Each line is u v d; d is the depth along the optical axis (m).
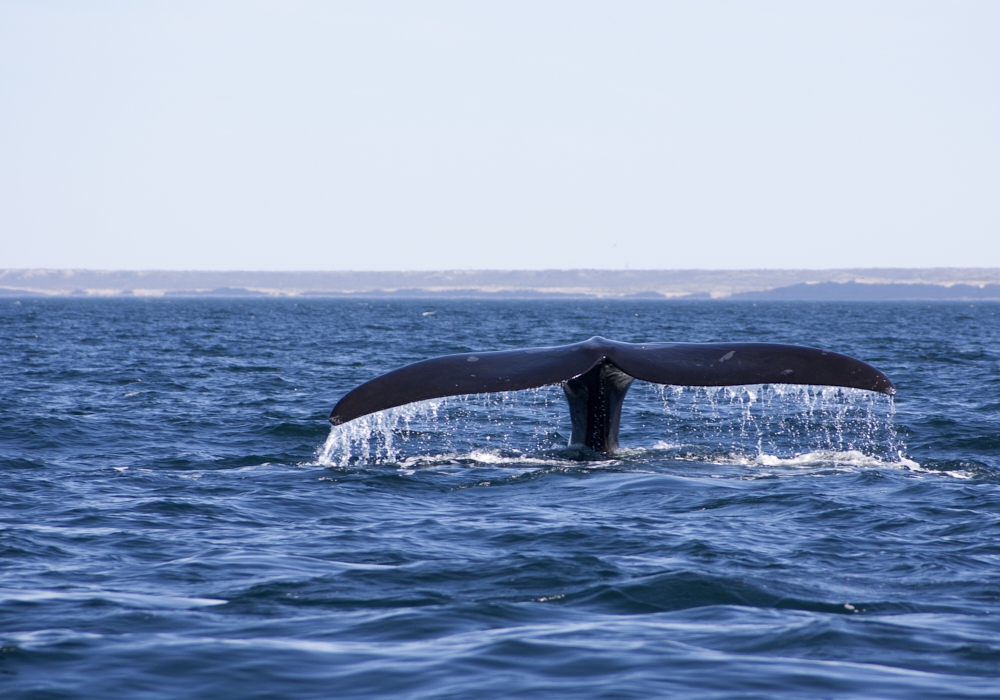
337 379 107.69
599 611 28.83
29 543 36.09
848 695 22.55
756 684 23.23
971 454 57.41
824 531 37.31
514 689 23.06
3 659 24.56
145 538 37.06
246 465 53.12
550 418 70.19
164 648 25.52
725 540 35.91
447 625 27.52
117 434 64.56
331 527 38.69
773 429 66.38
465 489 45.16
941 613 28.23
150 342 182.88
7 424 66.38
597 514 40.12
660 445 57.84
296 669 24.30
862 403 80.06
